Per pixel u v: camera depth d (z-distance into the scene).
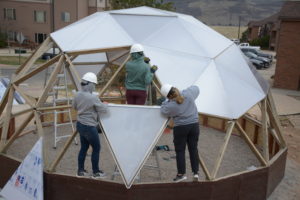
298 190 6.97
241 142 9.72
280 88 22.02
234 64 7.73
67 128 10.01
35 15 40.78
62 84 18.03
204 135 10.22
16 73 7.70
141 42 7.29
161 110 5.26
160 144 8.88
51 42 7.87
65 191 5.44
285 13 21.16
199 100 6.39
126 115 5.48
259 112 14.58
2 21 41.56
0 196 5.82
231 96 6.61
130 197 5.11
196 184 5.38
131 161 5.16
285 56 21.56
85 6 41.06
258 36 70.12
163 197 5.25
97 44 7.10
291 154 9.37
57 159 5.72
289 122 13.23
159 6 18.66
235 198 5.82
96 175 5.54
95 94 5.48
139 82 6.25
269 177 6.38
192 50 7.40
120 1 18.83
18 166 6.02
